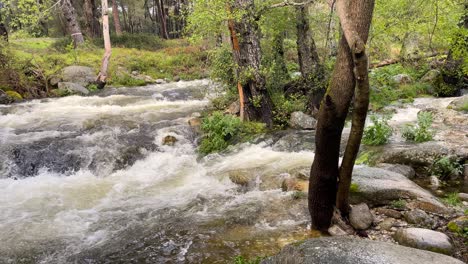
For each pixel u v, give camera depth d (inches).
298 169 292.7
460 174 268.8
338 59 169.3
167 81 812.0
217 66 438.6
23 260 201.5
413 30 421.7
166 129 432.1
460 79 561.6
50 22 1370.6
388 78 606.5
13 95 589.9
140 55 915.4
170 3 1584.6
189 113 510.9
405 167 276.5
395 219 207.3
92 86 692.7
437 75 596.1
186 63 902.4
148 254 202.4
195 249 204.1
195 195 286.4
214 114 433.1
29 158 359.9
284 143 370.3
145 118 485.4
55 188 312.0
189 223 236.8
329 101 170.7
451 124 388.8
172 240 216.5
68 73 701.9
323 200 199.6
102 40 1038.4
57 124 454.3
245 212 245.3
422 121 338.0
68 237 226.4
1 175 340.2
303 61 458.0
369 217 203.2
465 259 164.6
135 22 1893.5
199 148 395.9
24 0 515.5
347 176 189.6
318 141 183.5
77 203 280.1
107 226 239.9
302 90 466.3
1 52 623.8
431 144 302.8
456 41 344.2
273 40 451.2
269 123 419.2
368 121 430.9
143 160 370.9
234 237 214.2
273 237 209.8
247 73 389.1
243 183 293.6
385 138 332.2
